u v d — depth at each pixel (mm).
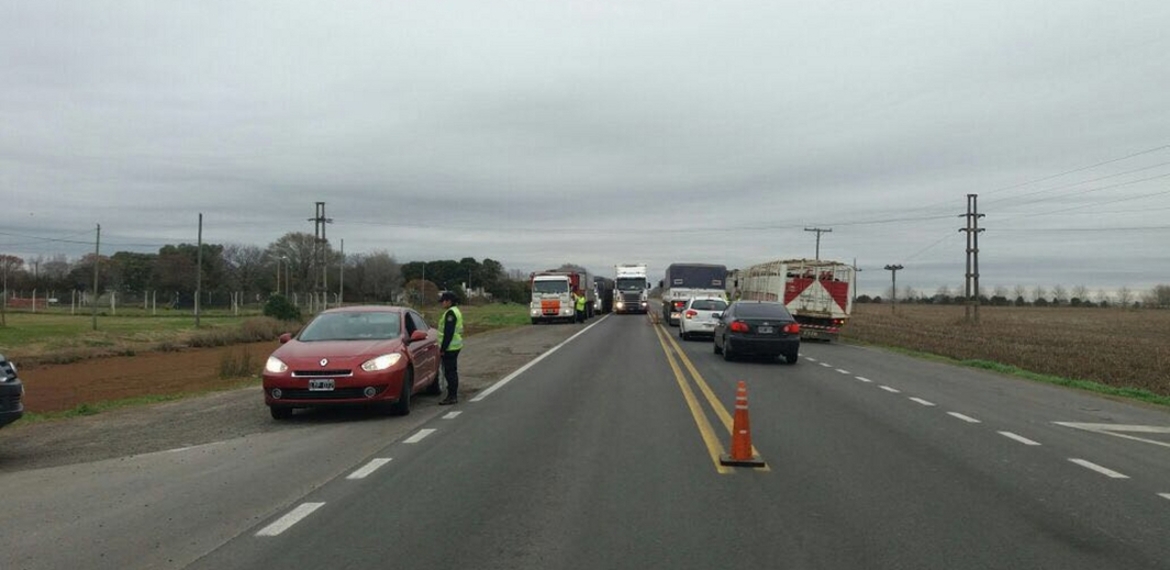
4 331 39156
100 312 66438
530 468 9117
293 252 98875
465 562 5969
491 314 79125
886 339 39844
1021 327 55938
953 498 7910
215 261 100188
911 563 5996
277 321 45625
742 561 6016
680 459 9617
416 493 7984
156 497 7938
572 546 6344
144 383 22938
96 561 6031
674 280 47281
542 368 21281
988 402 15758
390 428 11906
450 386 14406
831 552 6234
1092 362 28016
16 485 8570
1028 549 6348
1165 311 104875
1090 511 7488
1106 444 11180
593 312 65312
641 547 6328
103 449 10703
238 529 6820
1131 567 5953
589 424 12156
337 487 8258
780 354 23578
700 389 16625
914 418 13195
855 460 9680
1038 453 10328
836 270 36188
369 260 99750
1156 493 8234
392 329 13898
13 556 6148
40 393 20781
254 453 10180
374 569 5820
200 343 39125
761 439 11039
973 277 61719
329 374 12422
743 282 47406
